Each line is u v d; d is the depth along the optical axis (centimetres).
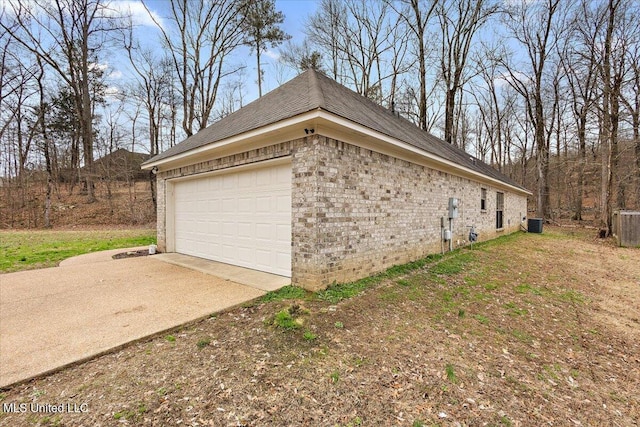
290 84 736
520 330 388
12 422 204
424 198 770
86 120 1836
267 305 423
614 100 1217
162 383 248
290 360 287
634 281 638
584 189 2242
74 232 1389
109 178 1941
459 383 267
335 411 223
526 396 257
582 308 478
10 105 1702
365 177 563
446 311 434
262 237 605
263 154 561
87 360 280
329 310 403
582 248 1041
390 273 605
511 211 1520
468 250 928
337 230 500
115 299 444
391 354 308
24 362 271
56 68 1672
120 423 203
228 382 251
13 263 706
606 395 266
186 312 392
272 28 1733
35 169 2039
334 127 475
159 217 913
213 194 736
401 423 215
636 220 1060
